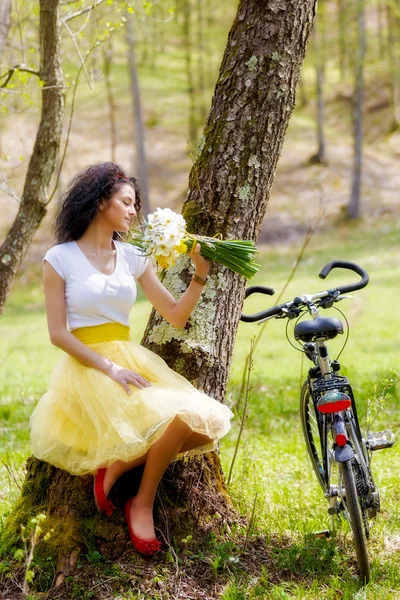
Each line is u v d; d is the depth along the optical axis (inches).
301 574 137.4
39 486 145.9
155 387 130.7
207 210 152.5
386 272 880.9
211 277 152.9
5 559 135.9
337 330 138.3
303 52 155.4
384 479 194.4
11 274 272.1
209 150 154.6
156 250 128.9
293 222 1196.5
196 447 135.0
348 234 1136.2
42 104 270.7
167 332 151.2
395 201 1253.1
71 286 134.0
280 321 689.6
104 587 128.2
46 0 259.3
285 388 359.9
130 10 273.6
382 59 1806.1
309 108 1736.0
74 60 325.7
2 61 319.3
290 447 240.1
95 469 131.6
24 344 676.7
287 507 171.3
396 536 154.5
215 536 142.1
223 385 155.5
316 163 1392.7
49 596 127.5
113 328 136.1
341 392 139.1
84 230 137.4
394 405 290.8
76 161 1332.4
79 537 135.4
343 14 1280.8
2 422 308.7
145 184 1171.9
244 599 125.2
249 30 152.6
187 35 1331.2
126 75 1686.8
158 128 1515.7
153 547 133.3
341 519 154.2
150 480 133.9
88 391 129.0
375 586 131.1
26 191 272.4
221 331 152.9
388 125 1581.0
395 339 530.6
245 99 152.2
